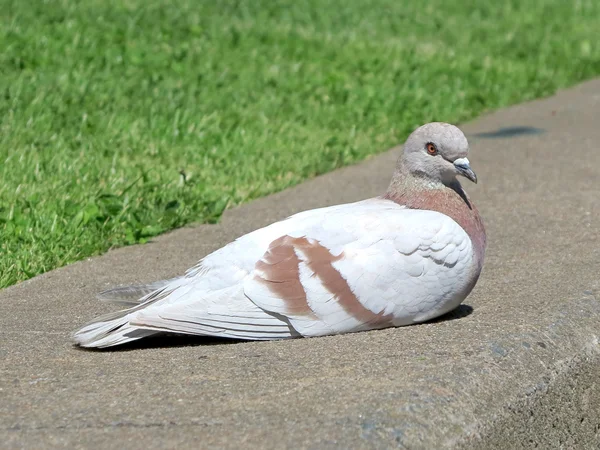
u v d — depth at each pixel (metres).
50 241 8.35
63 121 11.73
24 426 4.71
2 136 10.96
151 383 5.24
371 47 17.11
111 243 8.59
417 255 5.93
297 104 13.64
